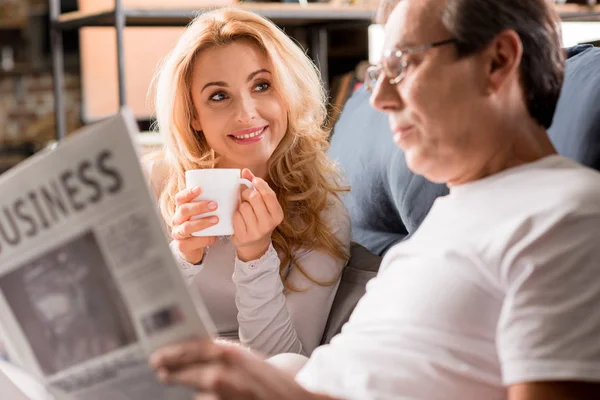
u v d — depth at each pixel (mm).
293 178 1624
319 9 2650
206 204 1388
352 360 922
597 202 835
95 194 775
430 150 947
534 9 937
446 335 881
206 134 1630
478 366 874
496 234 868
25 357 856
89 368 819
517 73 936
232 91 1580
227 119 1588
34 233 806
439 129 934
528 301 808
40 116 6738
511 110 938
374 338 929
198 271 1537
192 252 1515
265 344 1465
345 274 1596
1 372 1127
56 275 808
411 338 897
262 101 1599
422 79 928
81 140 771
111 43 3877
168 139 1687
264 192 1409
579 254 804
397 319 918
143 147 2529
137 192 764
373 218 1623
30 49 6652
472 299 880
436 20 925
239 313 1483
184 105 1644
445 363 874
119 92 2520
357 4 2791
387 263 1038
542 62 941
